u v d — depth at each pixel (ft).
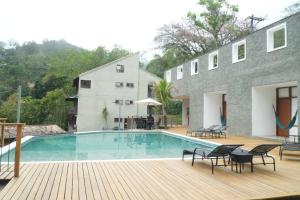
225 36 108.17
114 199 14.53
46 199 14.38
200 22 110.32
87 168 21.56
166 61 118.83
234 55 51.93
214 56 60.90
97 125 87.25
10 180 17.84
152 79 92.99
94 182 17.61
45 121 90.68
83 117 86.28
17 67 131.03
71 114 93.25
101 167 22.07
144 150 39.60
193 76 67.51
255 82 45.55
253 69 46.14
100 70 88.74
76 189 16.10
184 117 83.46
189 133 55.26
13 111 88.53
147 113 91.45
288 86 44.68
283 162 25.32
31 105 91.40
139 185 17.20
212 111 62.54
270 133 46.78
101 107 87.92
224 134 50.57
